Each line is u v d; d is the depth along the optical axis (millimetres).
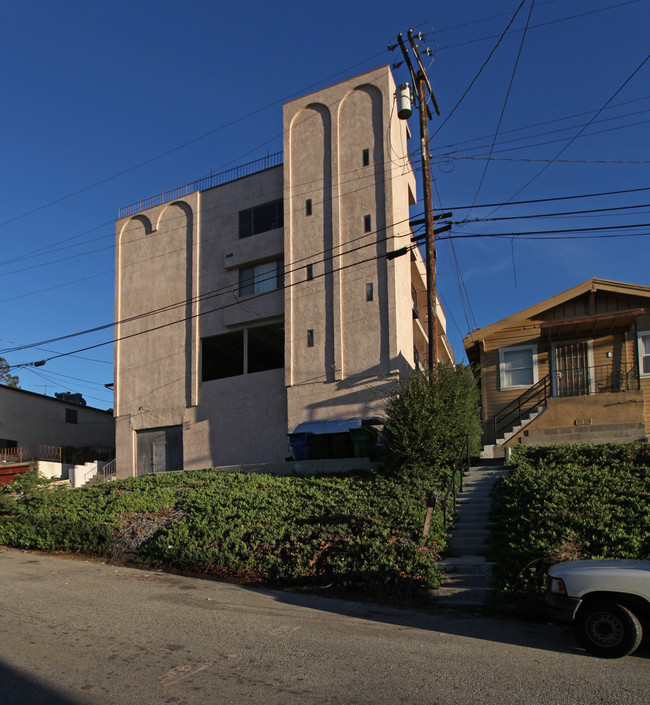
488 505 14555
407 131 27625
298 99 27406
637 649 7551
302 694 6023
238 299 28203
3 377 44000
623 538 10531
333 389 24141
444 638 8188
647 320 21000
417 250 28594
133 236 32250
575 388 21719
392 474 17344
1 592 11000
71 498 20469
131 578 12445
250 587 11711
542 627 8836
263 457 26125
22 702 5852
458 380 18031
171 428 29359
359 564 11453
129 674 6613
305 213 26250
